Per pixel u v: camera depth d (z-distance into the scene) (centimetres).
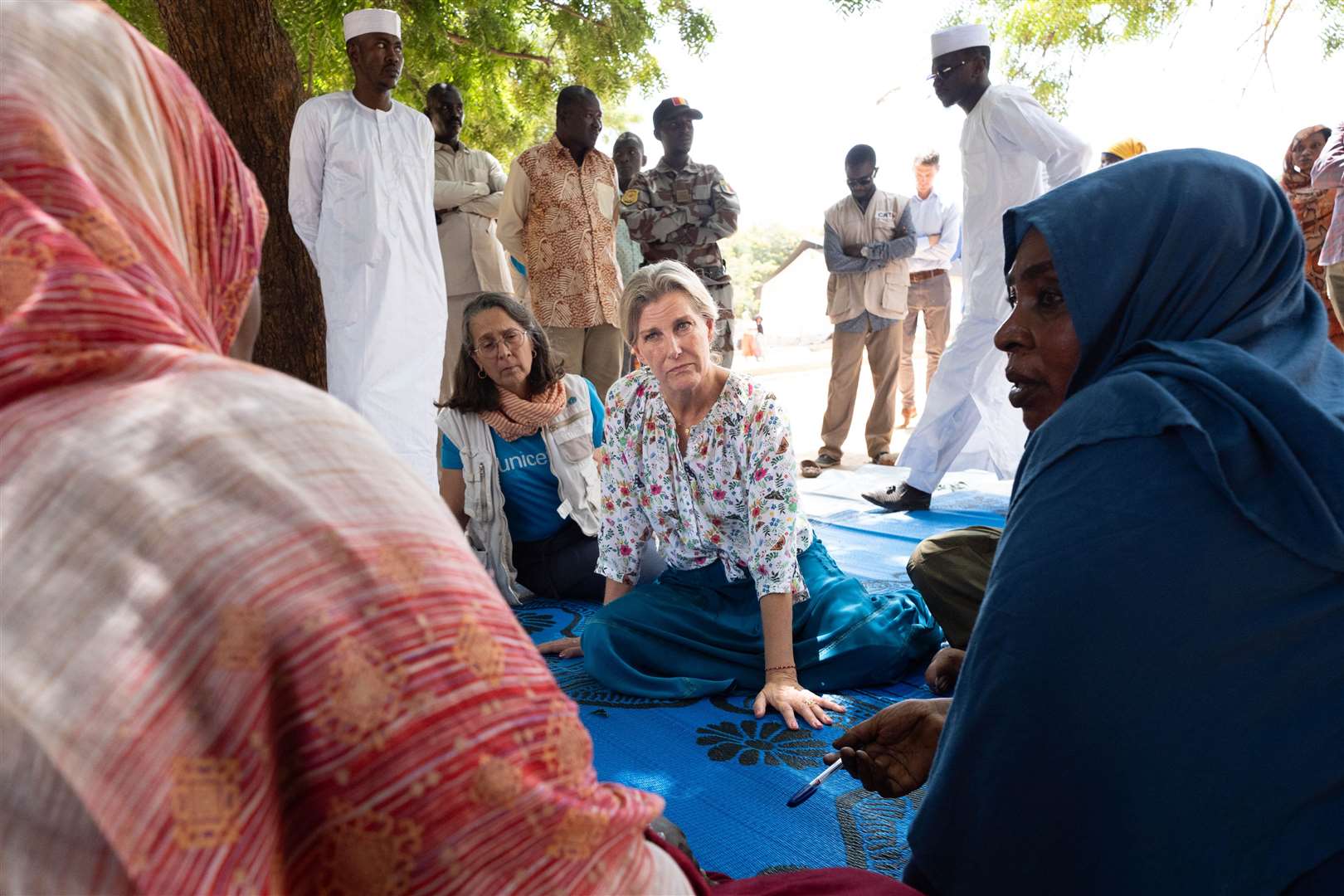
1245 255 124
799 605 288
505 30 706
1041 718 111
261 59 395
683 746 247
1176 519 108
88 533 47
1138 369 119
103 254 53
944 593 275
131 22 536
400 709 49
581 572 371
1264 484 108
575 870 54
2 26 55
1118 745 108
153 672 45
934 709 149
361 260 409
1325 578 107
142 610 46
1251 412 108
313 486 51
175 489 49
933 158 707
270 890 47
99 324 51
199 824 45
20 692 44
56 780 44
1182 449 110
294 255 423
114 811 44
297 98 410
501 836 51
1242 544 106
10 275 50
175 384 52
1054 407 138
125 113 58
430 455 434
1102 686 108
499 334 347
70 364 50
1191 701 107
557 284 504
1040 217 127
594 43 711
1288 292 127
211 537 48
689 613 287
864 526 466
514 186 500
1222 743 107
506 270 547
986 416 475
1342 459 106
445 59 675
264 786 47
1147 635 107
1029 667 111
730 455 272
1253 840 107
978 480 557
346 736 48
